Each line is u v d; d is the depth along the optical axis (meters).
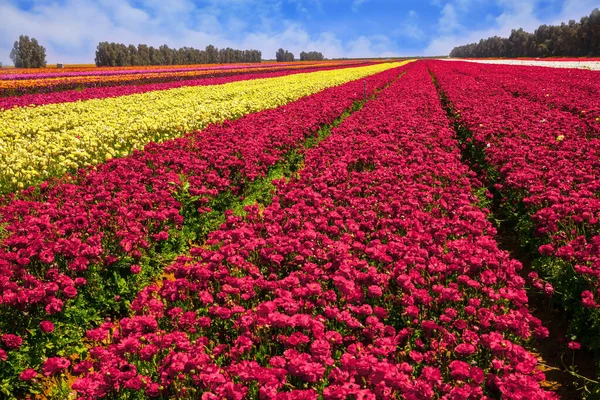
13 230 6.38
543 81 27.75
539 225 6.98
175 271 5.48
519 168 9.20
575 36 103.62
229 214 7.41
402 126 14.14
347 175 9.34
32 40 85.50
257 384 4.01
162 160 10.34
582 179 8.48
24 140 12.26
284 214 7.40
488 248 5.95
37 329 5.06
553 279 6.05
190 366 3.89
